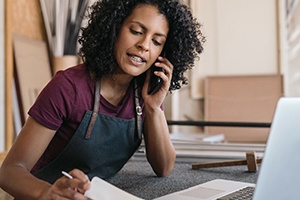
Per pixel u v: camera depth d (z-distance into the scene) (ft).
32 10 13.67
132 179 4.37
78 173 2.82
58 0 13.88
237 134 14.46
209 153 5.59
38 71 13.25
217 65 15.20
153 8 3.86
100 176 4.29
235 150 5.88
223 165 4.81
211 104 14.90
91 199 2.78
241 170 4.79
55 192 2.88
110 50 3.90
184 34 4.20
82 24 13.88
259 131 14.33
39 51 13.53
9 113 11.65
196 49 4.49
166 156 4.48
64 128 3.95
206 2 15.19
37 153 3.65
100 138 4.03
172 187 3.97
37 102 3.69
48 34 14.12
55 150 4.01
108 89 4.05
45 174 4.02
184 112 15.29
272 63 14.88
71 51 14.05
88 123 3.91
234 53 15.12
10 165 3.45
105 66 3.90
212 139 7.86
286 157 2.30
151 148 4.48
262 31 14.92
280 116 2.36
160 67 4.31
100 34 3.89
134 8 3.86
